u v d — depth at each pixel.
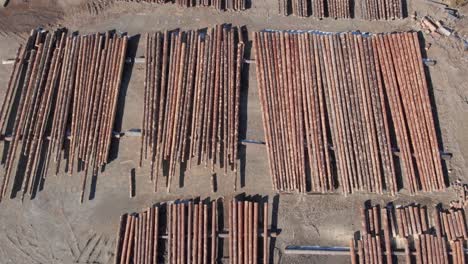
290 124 17.05
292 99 17.31
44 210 16.33
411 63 17.97
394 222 16.47
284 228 16.38
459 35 19.05
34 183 16.52
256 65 17.84
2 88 17.72
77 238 16.08
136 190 16.62
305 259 16.09
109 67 17.55
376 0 19.06
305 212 16.56
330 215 16.56
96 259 15.87
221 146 17.03
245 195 16.66
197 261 15.65
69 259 15.84
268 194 16.69
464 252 16.14
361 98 17.41
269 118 17.11
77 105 17.05
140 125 17.31
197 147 16.77
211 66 17.59
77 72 17.41
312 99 17.31
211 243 15.95
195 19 18.78
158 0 18.89
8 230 16.08
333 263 16.11
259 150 17.17
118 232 16.00
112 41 17.97
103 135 16.83
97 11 18.86
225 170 16.67
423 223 16.33
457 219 16.39
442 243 16.09
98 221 16.27
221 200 16.56
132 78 17.88
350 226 16.45
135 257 15.62
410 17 19.22
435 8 19.11
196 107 17.11
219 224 16.28
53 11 18.84
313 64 17.80
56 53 17.75
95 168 16.67
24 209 16.31
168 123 16.92
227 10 18.92
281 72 17.64
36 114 16.98
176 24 18.72
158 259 15.81
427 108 17.45
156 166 16.70
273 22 18.88
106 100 17.17
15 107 17.33
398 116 17.31
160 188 16.66
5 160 16.83
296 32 18.56
